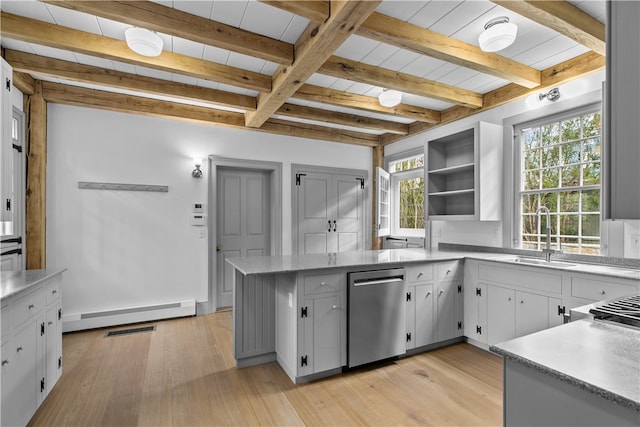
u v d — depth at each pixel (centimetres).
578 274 233
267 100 331
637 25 63
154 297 390
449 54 249
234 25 231
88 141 362
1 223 190
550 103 310
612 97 66
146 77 320
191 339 327
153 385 237
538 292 258
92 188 362
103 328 358
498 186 348
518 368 97
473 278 312
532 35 248
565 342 104
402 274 280
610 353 95
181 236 405
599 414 79
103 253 367
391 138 518
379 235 485
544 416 90
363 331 260
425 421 195
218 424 193
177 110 391
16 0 204
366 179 544
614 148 65
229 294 446
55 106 347
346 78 291
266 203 475
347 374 255
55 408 207
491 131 345
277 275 275
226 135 435
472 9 216
